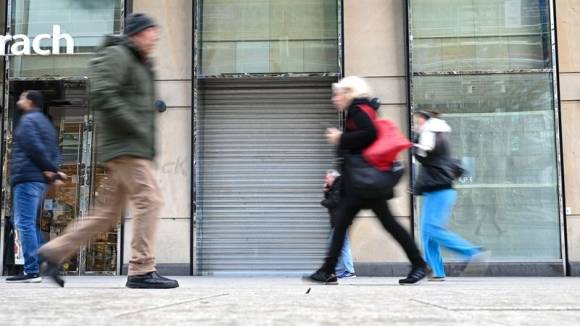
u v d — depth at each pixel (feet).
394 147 15.62
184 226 29.60
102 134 13.50
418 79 30.35
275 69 31.42
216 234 30.73
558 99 29.48
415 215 28.60
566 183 29.07
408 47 30.07
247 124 31.35
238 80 31.55
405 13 30.35
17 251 29.81
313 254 30.58
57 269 14.07
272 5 31.81
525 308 9.27
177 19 30.81
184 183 29.86
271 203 30.94
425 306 9.52
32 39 31.53
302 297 11.24
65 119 31.76
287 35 31.63
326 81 31.50
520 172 29.66
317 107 31.37
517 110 30.04
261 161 31.17
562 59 29.76
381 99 30.14
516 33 30.60
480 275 28.45
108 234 30.04
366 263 28.73
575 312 8.78
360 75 30.35
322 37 31.50
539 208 29.35
